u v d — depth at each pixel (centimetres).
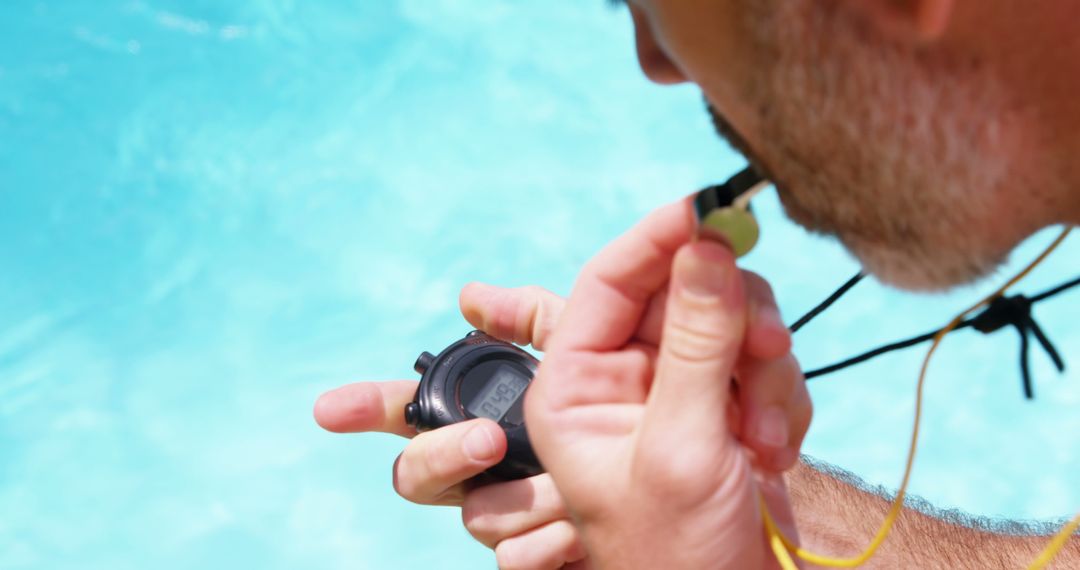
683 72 82
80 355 353
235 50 443
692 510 88
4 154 404
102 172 402
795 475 143
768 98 76
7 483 324
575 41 445
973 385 338
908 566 129
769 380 98
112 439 334
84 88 427
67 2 455
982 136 74
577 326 96
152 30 448
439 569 313
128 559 310
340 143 411
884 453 325
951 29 70
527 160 402
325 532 318
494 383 136
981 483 316
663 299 96
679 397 87
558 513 120
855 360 111
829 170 77
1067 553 132
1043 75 71
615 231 379
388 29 450
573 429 95
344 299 368
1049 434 325
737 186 86
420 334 358
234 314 364
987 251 81
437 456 118
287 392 346
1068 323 342
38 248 380
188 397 344
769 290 95
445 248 378
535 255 373
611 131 411
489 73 434
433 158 404
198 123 417
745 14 73
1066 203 78
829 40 72
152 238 384
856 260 84
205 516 320
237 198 394
